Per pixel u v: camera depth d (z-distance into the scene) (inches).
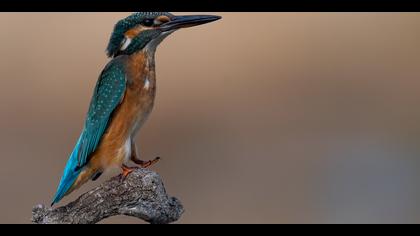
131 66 320.5
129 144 320.8
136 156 327.0
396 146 583.2
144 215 274.1
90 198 274.2
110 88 317.1
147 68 324.2
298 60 697.0
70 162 320.5
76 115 608.7
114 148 318.0
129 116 319.0
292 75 681.6
